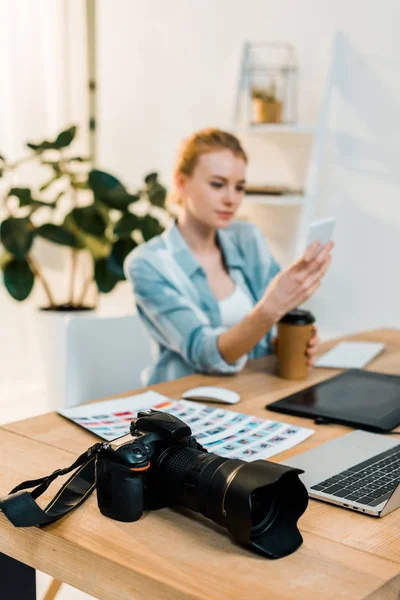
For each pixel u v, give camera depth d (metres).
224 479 0.90
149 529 0.96
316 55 3.15
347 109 3.10
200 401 1.54
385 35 2.96
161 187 3.25
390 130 3.00
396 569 0.87
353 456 1.21
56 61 3.76
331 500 1.04
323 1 3.10
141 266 1.89
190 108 3.58
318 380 1.71
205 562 0.88
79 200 3.93
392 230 3.05
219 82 3.46
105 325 2.12
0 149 3.62
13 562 1.08
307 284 1.61
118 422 1.37
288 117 3.26
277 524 0.92
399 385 1.63
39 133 3.76
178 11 3.54
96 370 2.10
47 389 3.28
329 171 3.17
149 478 1.00
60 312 3.37
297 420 1.42
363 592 0.81
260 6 3.28
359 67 3.05
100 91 3.87
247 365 1.85
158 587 0.83
